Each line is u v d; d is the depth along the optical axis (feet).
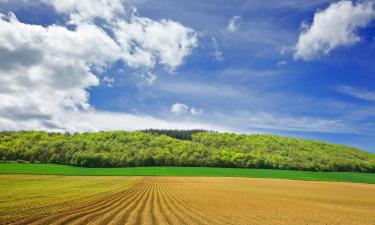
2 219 52.49
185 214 70.08
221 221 63.46
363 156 467.93
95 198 95.20
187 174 300.20
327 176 328.29
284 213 82.79
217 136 524.11
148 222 57.00
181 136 527.81
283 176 313.12
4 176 204.03
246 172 331.98
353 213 90.48
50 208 68.23
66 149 371.56
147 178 245.04
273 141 494.59
